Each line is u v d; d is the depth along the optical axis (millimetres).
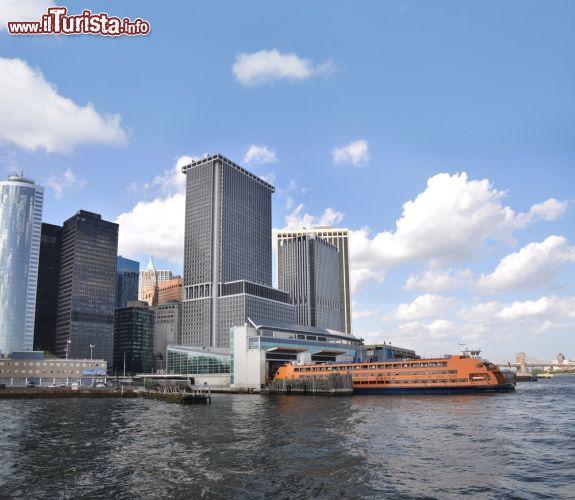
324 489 49562
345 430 88500
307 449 69688
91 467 58875
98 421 105375
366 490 49281
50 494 48156
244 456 64875
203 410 132625
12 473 56156
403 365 199875
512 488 49875
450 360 193375
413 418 106812
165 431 88812
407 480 52781
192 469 57656
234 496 47344
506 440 76938
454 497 47031
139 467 58781
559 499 46281
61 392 196500
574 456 64688
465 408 130500
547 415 112188
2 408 140750
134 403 162750
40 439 79875
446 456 64688
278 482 52000
